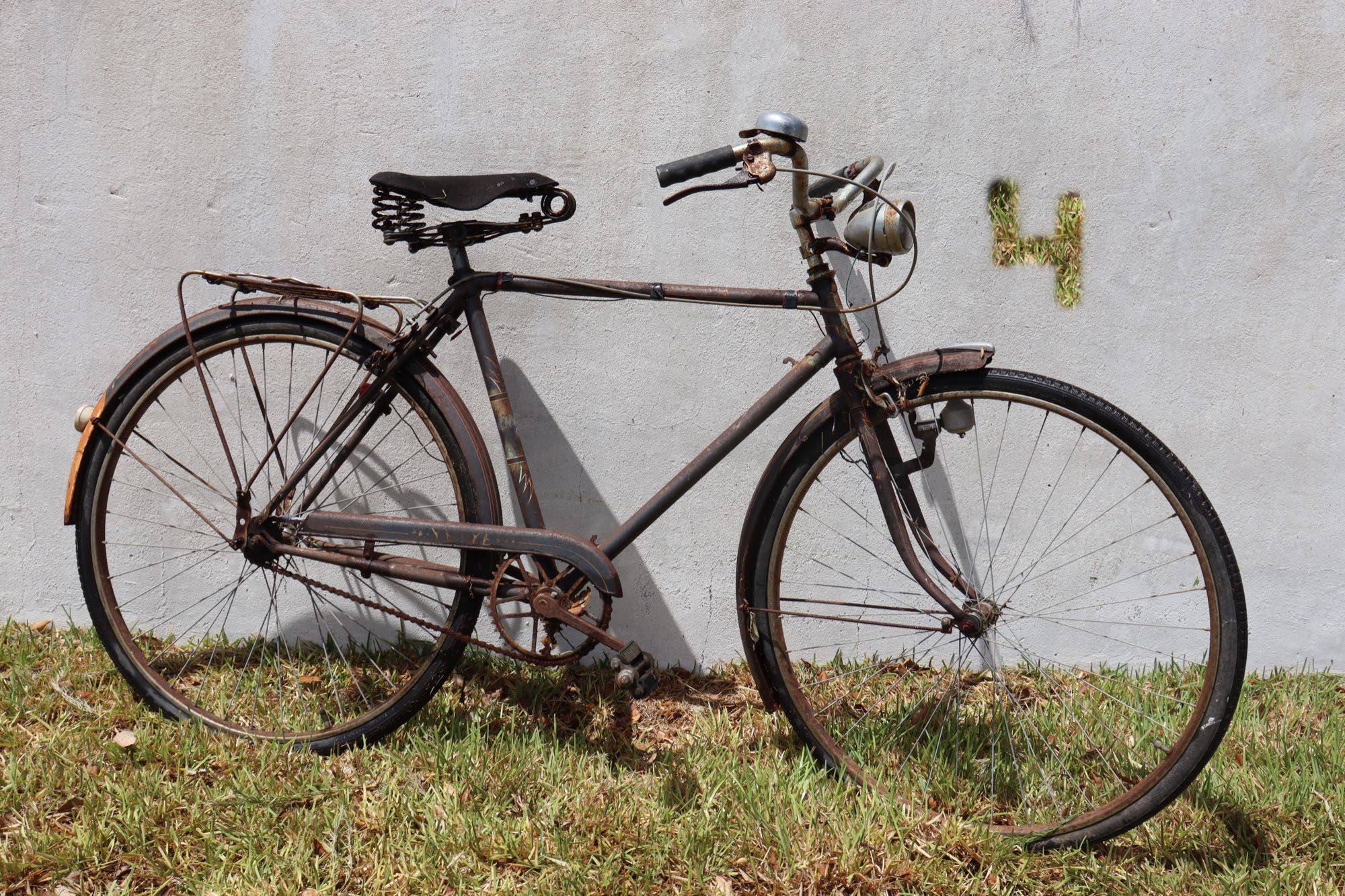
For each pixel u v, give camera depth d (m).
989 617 2.20
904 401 2.18
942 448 2.73
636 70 2.56
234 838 2.06
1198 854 2.14
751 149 1.99
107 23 2.61
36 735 2.36
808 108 2.56
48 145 2.66
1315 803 2.25
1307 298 2.59
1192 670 2.74
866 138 2.57
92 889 1.94
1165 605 2.74
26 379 2.76
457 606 2.36
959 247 2.61
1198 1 2.49
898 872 2.03
